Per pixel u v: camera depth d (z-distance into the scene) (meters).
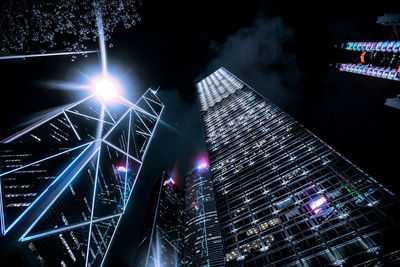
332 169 53.06
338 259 35.84
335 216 42.44
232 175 75.88
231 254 49.03
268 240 47.09
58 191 76.62
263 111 101.56
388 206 38.59
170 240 191.12
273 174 64.06
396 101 60.84
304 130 73.19
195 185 195.00
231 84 159.00
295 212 48.94
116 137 160.88
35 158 85.62
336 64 108.62
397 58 79.69
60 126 116.81
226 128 109.81
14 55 40.09
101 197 112.94
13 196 67.31
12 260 52.28
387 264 31.66
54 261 66.12
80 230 85.19
